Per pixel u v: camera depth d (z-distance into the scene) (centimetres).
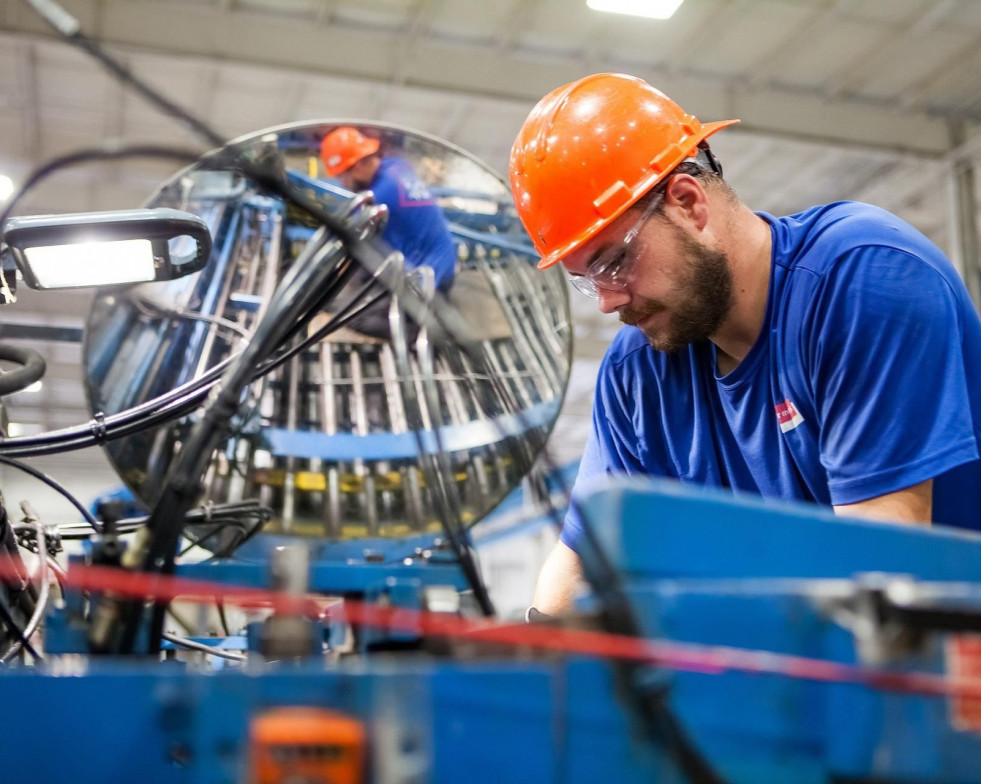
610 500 52
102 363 164
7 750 45
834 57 502
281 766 46
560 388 169
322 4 441
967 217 558
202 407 116
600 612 50
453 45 475
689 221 119
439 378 176
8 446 111
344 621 72
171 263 107
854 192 623
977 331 113
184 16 421
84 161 69
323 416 178
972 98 545
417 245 177
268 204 181
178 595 67
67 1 405
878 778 48
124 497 223
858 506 102
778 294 120
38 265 103
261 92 491
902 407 102
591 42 478
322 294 93
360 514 170
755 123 521
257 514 144
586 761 48
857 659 48
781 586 51
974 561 64
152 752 46
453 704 48
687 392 137
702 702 48
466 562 90
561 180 121
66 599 96
